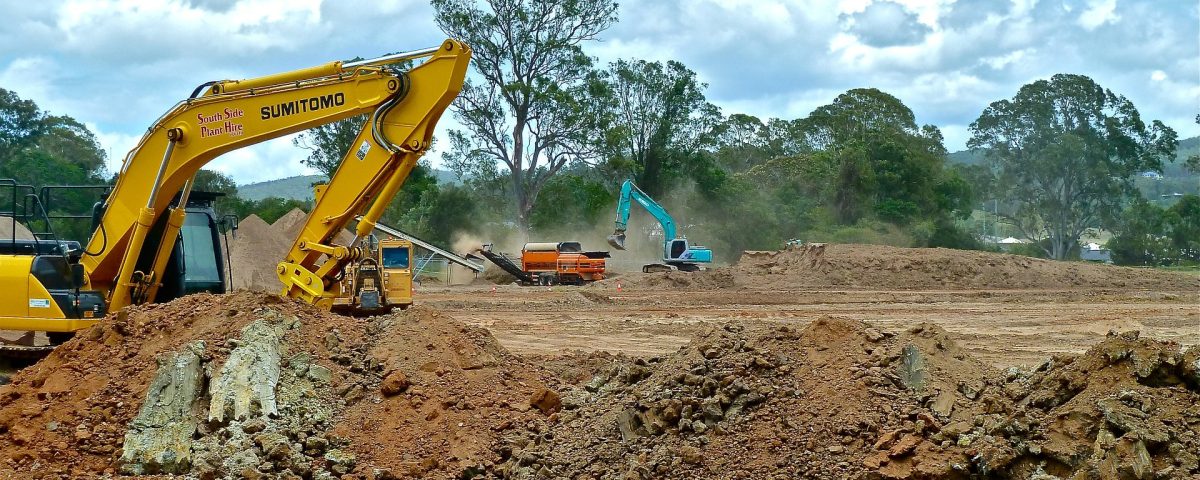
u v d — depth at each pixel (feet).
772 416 32.40
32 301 49.01
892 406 31.65
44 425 37.50
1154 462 27.66
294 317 41.81
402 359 39.75
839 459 30.42
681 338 72.84
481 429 36.83
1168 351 29.86
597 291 121.49
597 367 45.91
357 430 36.76
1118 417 28.32
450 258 142.10
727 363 34.63
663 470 31.60
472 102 198.18
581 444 34.45
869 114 307.17
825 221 241.35
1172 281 138.72
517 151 202.39
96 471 35.29
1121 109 277.44
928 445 30.07
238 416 36.04
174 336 41.11
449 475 34.63
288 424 36.19
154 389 37.58
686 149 230.48
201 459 34.30
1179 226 264.11
